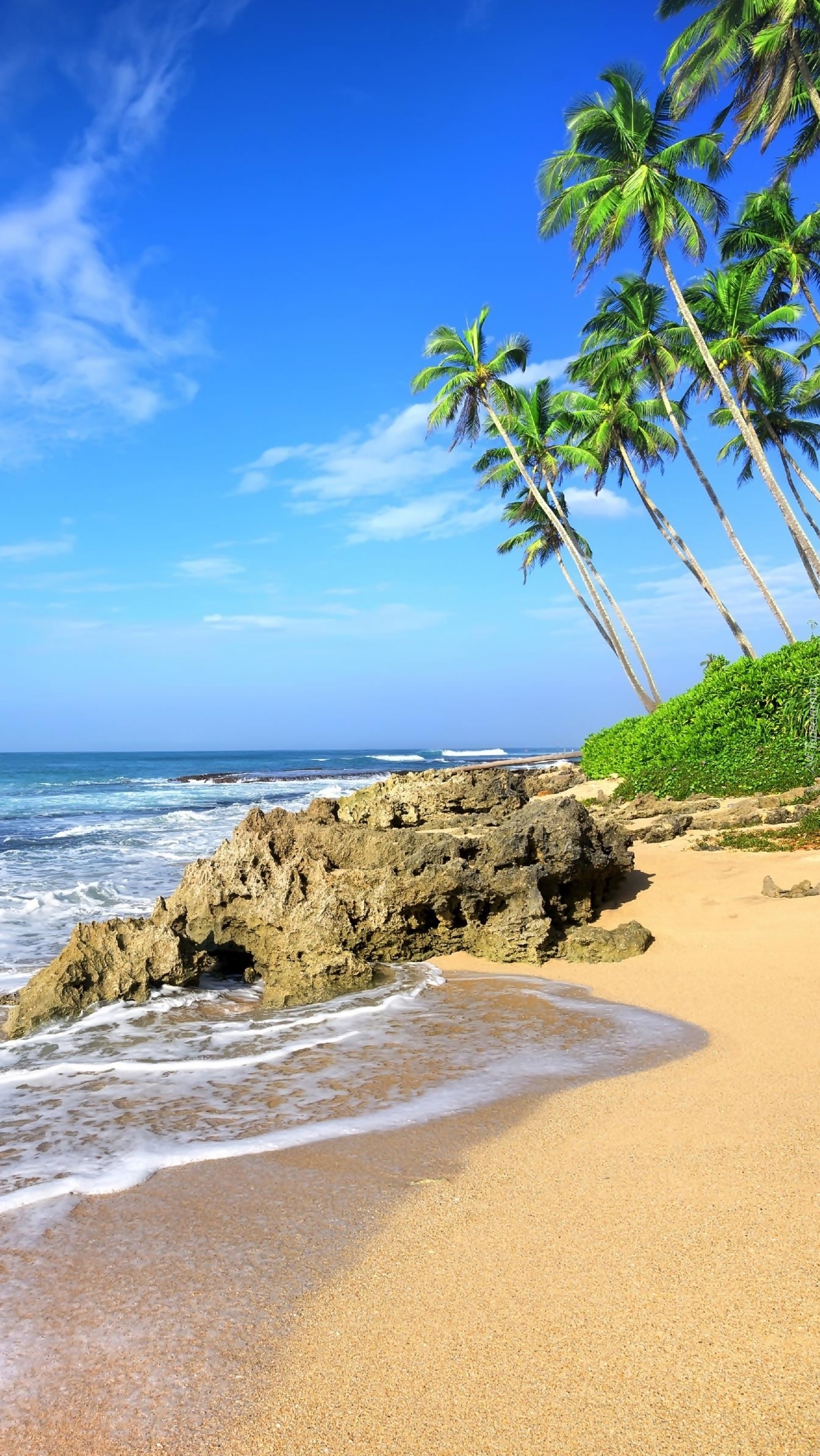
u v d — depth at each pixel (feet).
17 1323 9.20
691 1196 11.15
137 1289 9.80
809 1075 15.31
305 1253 10.48
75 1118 15.65
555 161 75.61
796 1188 11.02
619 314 89.92
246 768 253.03
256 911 25.82
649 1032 19.33
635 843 44.01
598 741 86.89
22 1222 11.59
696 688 70.08
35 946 31.78
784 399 100.32
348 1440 7.23
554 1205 11.32
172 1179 12.85
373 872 26.78
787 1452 6.61
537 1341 8.34
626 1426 7.07
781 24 59.06
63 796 135.33
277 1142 14.11
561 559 118.52
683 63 67.72
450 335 98.02
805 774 53.06
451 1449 7.00
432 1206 11.60
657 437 101.35
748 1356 7.79
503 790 34.19
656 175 69.82
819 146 73.26
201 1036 20.88
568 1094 15.75
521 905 26.66
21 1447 7.36
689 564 92.63
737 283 84.74
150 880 47.62
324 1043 19.52
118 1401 7.90
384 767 253.44
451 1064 17.79
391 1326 8.82
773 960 23.07
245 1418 7.60
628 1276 9.33
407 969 26.09
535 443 103.71
